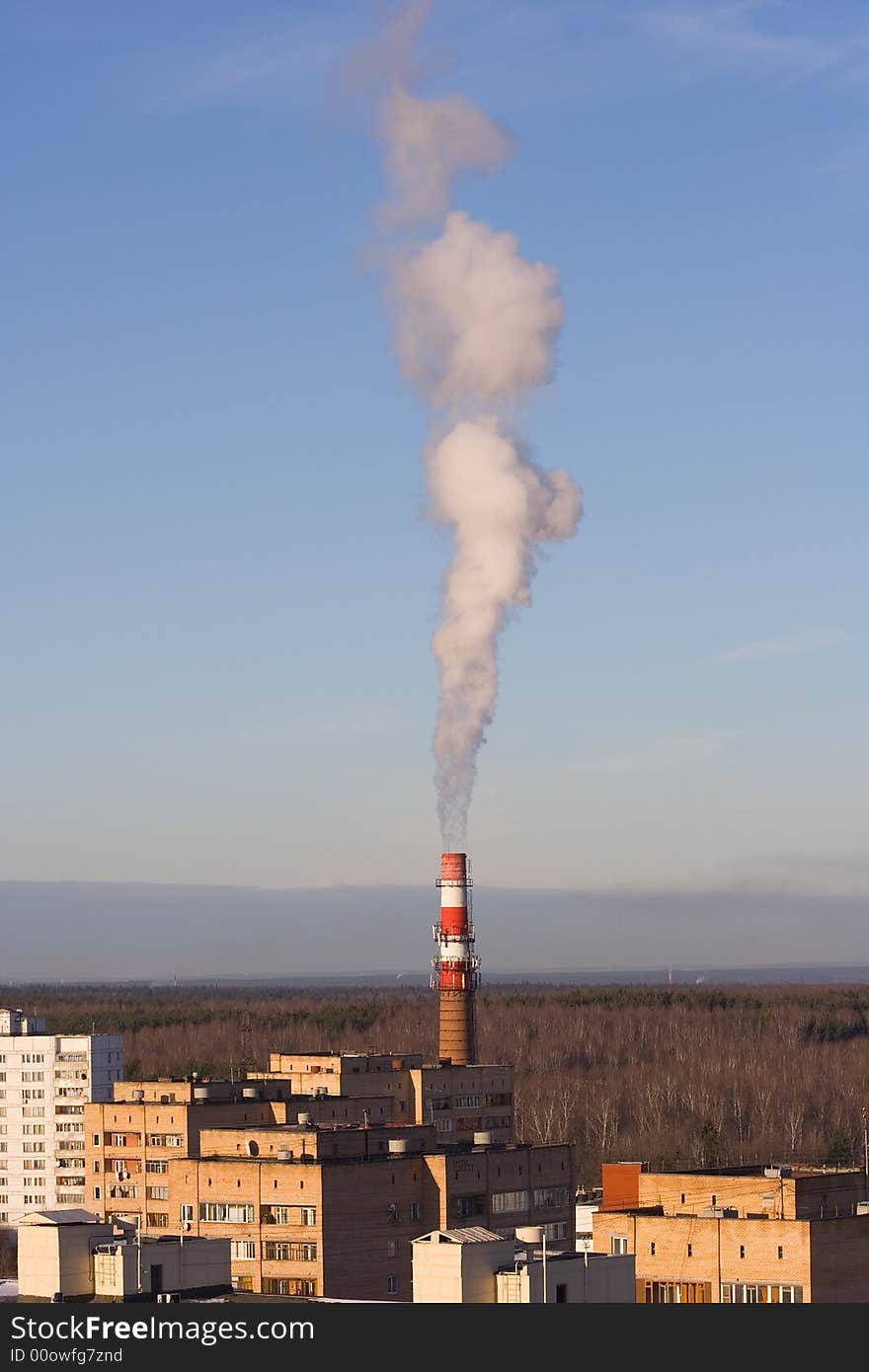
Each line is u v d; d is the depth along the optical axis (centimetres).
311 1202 15350
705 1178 13925
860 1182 14050
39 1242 10450
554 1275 10400
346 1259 15400
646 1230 13250
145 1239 10956
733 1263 12938
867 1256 13025
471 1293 10244
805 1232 12700
